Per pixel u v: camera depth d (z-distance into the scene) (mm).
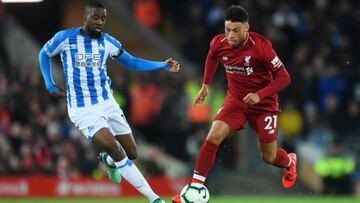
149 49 67750
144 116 60188
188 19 67938
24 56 65562
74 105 30656
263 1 66000
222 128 30828
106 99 30922
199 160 30703
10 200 51031
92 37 30719
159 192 55219
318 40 66688
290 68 62156
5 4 66438
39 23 69875
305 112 62062
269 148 32031
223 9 65188
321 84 62812
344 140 61812
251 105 31031
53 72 63844
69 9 68688
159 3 70250
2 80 56531
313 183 61094
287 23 65188
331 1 69562
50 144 54625
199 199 30297
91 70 30594
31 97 56438
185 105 58375
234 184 61438
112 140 30266
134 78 65562
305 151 61750
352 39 67438
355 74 63719
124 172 30266
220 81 59531
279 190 61094
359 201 49844
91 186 54219
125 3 69688
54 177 53969
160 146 60500
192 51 66188
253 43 30625
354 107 62156
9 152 53688
